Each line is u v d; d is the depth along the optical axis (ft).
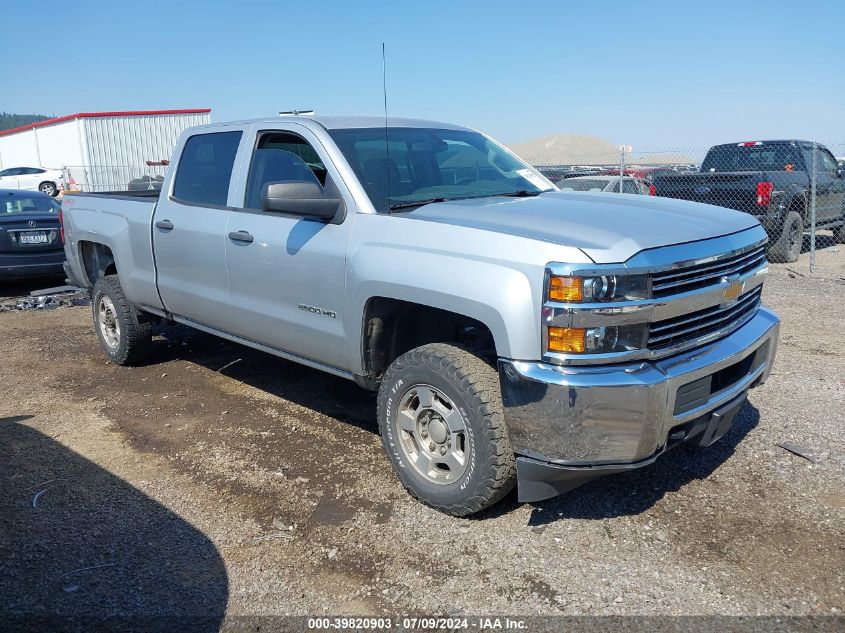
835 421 15.69
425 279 11.47
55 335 25.34
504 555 11.05
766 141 41.96
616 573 10.53
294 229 14.06
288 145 14.98
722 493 12.73
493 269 10.73
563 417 10.18
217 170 16.57
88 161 108.88
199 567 10.94
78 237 21.36
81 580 10.61
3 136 135.44
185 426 16.49
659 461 14.02
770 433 15.14
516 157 17.24
